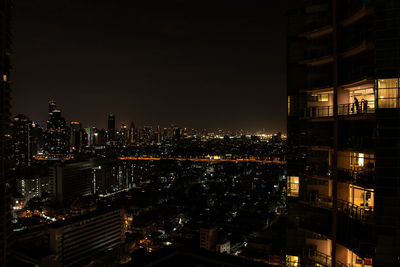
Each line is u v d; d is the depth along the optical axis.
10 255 51.09
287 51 31.66
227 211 152.38
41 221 138.12
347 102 24.81
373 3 21.23
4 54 51.19
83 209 148.25
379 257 19.55
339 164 24.17
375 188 19.98
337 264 23.56
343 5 24.84
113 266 102.00
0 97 49.56
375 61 20.39
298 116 30.86
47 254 92.75
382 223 19.69
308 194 27.78
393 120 19.84
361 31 23.06
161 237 122.38
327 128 28.34
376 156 20.08
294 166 30.80
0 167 48.75
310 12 30.05
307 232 27.47
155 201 181.00
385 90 20.09
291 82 31.31
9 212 51.50
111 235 119.81
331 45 28.31
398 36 19.98
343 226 23.45
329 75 28.38
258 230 121.62
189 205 171.00
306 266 26.88
